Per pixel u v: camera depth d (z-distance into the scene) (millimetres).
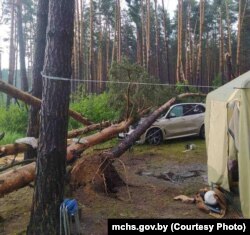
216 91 8477
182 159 11547
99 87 30406
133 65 12398
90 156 8000
